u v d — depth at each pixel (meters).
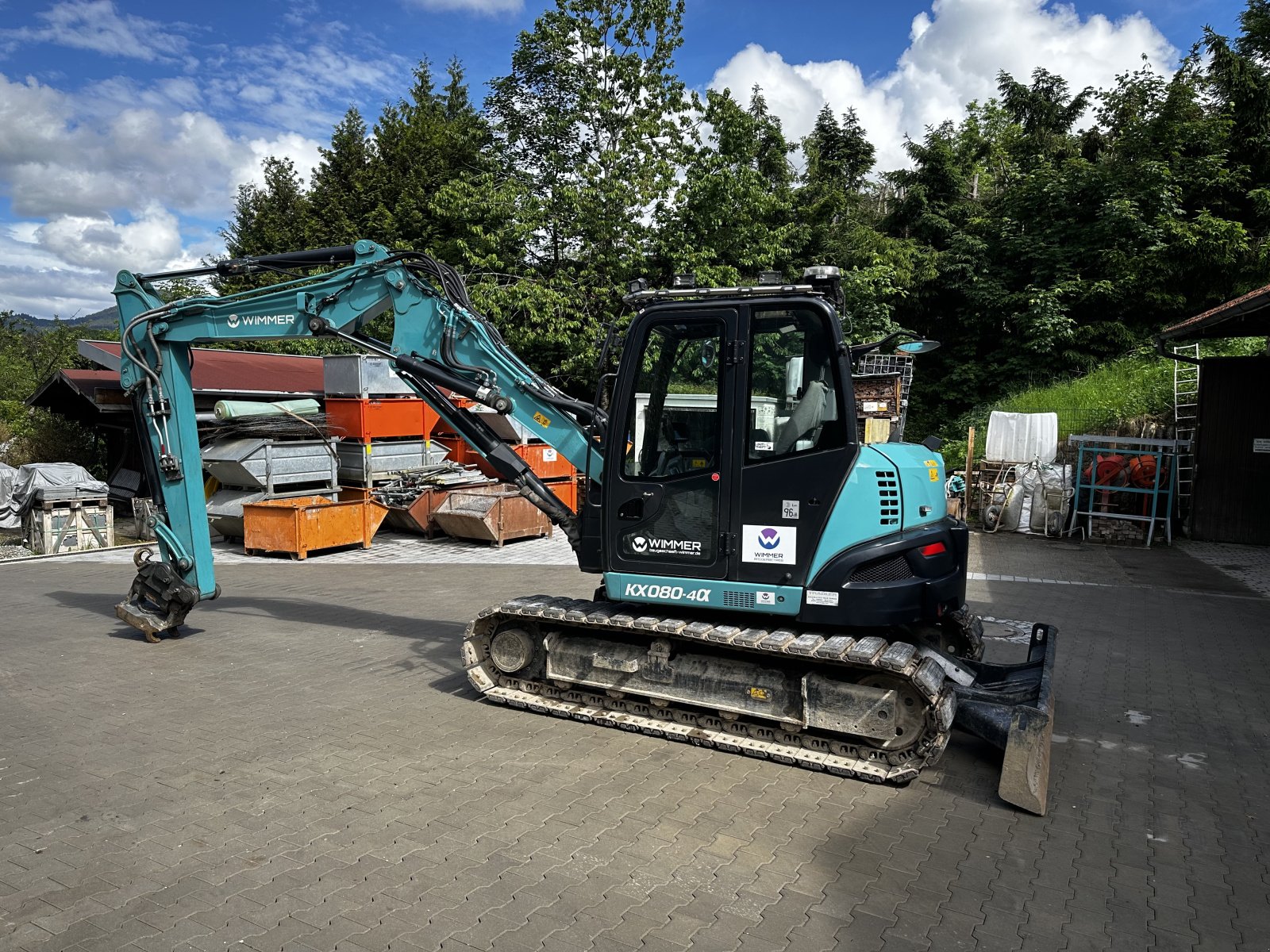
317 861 4.05
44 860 4.06
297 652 7.88
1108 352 24.36
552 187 23.86
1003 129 36.53
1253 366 13.70
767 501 5.23
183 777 5.05
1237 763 5.39
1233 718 6.18
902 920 3.61
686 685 5.52
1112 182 25.34
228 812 4.58
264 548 13.39
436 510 14.74
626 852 4.15
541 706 6.02
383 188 31.22
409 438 15.48
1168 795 4.93
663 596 5.54
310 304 7.12
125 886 3.82
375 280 6.98
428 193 30.97
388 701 6.46
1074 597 10.21
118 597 10.56
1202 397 14.12
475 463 17.17
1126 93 31.53
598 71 23.31
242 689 6.75
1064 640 8.24
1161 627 8.78
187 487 8.09
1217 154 24.86
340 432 14.86
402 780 5.00
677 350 5.47
